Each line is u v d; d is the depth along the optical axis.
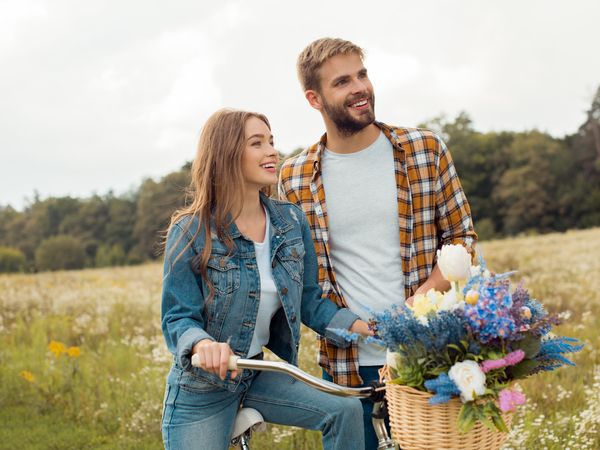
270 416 2.92
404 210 3.38
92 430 5.98
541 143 64.19
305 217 3.19
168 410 2.86
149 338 9.20
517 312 2.23
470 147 67.19
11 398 7.01
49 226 67.56
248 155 2.87
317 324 3.12
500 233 63.50
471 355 2.21
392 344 2.33
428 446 2.30
